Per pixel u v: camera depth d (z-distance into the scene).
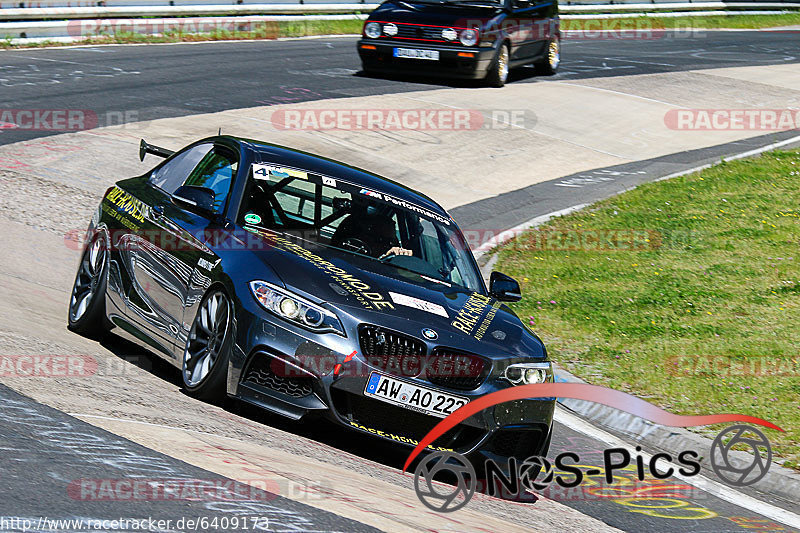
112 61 58.31
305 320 15.57
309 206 18.88
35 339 17.72
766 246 38.50
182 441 13.24
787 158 52.56
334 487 12.73
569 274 34.38
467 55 59.00
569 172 48.72
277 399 15.51
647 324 29.50
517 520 14.41
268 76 58.84
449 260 19.52
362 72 63.41
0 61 54.41
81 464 11.41
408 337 15.79
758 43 98.44
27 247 26.92
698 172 49.34
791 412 22.84
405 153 46.62
